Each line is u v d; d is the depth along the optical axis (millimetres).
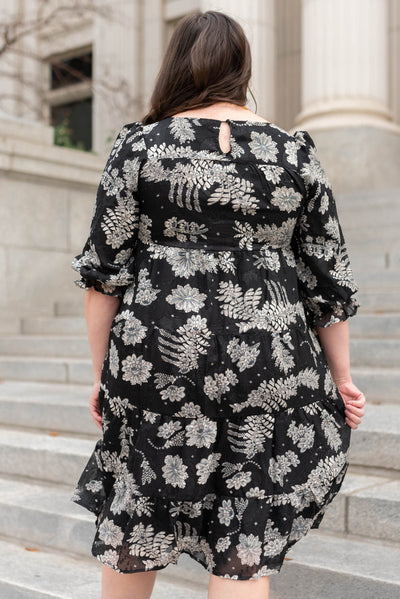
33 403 4023
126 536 1548
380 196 7238
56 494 3264
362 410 1715
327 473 1595
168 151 1560
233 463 1524
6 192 6594
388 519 2484
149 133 1594
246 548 1508
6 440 3707
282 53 11344
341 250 1667
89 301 1661
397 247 6117
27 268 6750
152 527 1549
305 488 1560
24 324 6465
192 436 1521
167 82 1681
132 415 1566
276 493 1538
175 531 1554
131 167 1576
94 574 2656
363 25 8703
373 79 8773
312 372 1607
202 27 1675
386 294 4734
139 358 1552
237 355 1520
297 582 2309
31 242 6793
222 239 1555
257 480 1526
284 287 1589
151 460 1538
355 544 2488
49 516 2955
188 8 12500
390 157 8758
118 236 1591
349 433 1710
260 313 1543
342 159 8602
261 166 1558
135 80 12664
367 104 8734
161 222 1570
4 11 10773
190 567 2539
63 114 13938
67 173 6984
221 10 1785
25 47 12516
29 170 6660
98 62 12977
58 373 5043
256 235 1570
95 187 7359
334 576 2238
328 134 8680
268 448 1537
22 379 5230
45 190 6914
